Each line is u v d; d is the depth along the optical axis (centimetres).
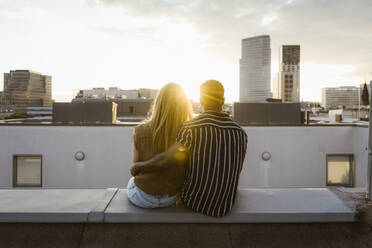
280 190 325
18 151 1152
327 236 263
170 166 238
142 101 3041
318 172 1190
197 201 254
